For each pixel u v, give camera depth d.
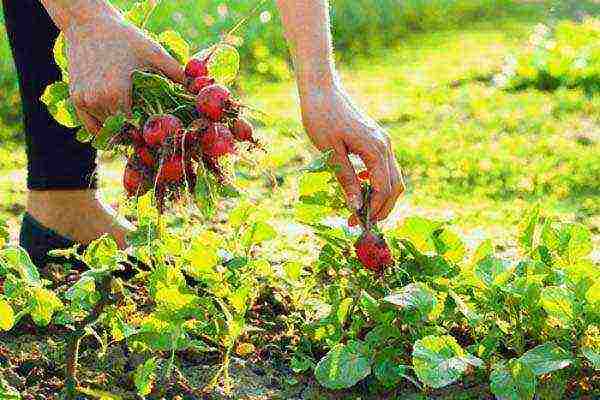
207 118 2.55
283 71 9.66
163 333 2.84
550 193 5.69
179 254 3.18
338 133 2.79
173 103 2.62
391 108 8.09
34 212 3.71
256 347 3.25
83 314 3.21
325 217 3.29
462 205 5.34
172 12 10.80
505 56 10.36
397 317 3.08
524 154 6.55
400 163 6.28
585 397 2.95
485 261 3.14
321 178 3.05
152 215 2.97
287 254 3.92
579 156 6.45
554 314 2.91
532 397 2.78
